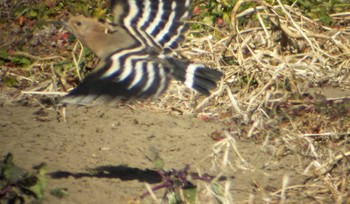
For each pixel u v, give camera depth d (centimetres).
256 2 1659
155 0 1153
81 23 1119
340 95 1428
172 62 1055
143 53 1080
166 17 1147
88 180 1093
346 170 1145
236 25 1545
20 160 1146
